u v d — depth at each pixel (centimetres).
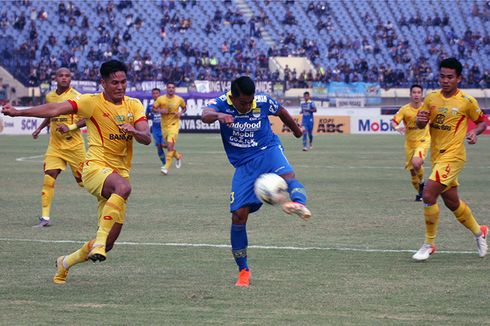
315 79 9219
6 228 2189
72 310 1249
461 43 10212
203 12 10356
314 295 1352
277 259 1695
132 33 9956
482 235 1728
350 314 1218
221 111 1444
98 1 10175
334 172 4016
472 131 1722
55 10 10019
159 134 4322
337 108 8519
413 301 1304
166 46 9731
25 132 8256
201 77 9256
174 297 1344
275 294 1361
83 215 2467
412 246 1866
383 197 2930
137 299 1329
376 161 4747
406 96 8900
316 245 1877
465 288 1405
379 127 8512
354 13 10556
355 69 9588
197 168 4319
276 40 10162
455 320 1179
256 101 1455
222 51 9888
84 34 9600
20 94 8638
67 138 2284
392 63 10006
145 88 8594
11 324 1161
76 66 9162
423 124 1728
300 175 3847
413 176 2806
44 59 9175
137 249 1828
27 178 3716
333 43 10062
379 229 2141
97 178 1462
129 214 2472
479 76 9512
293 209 1255
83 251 1431
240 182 1445
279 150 1470
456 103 1705
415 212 2502
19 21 9688
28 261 1683
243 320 1181
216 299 1326
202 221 2316
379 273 1543
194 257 1725
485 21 10656
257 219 2331
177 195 3019
